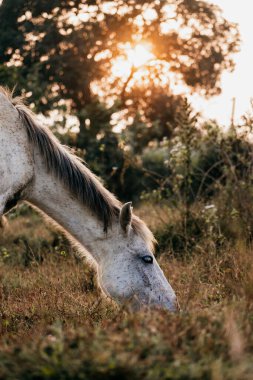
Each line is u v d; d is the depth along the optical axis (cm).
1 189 493
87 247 519
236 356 303
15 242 926
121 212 494
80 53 2688
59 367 292
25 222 1093
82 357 295
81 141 1495
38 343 323
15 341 388
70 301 531
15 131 502
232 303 396
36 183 516
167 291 491
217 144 827
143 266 498
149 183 1481
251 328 350
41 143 512
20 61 2480
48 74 2569
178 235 754
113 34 2798
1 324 476
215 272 563
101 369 282
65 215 518
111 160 1448
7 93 523
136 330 324
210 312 375
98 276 516
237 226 718
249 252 601
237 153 812
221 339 325
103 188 524
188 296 466
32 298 552
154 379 279
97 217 510
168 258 702
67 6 2616
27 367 299
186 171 816
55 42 2581
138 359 296
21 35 2430
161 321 345
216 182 839
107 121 1561
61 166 514
